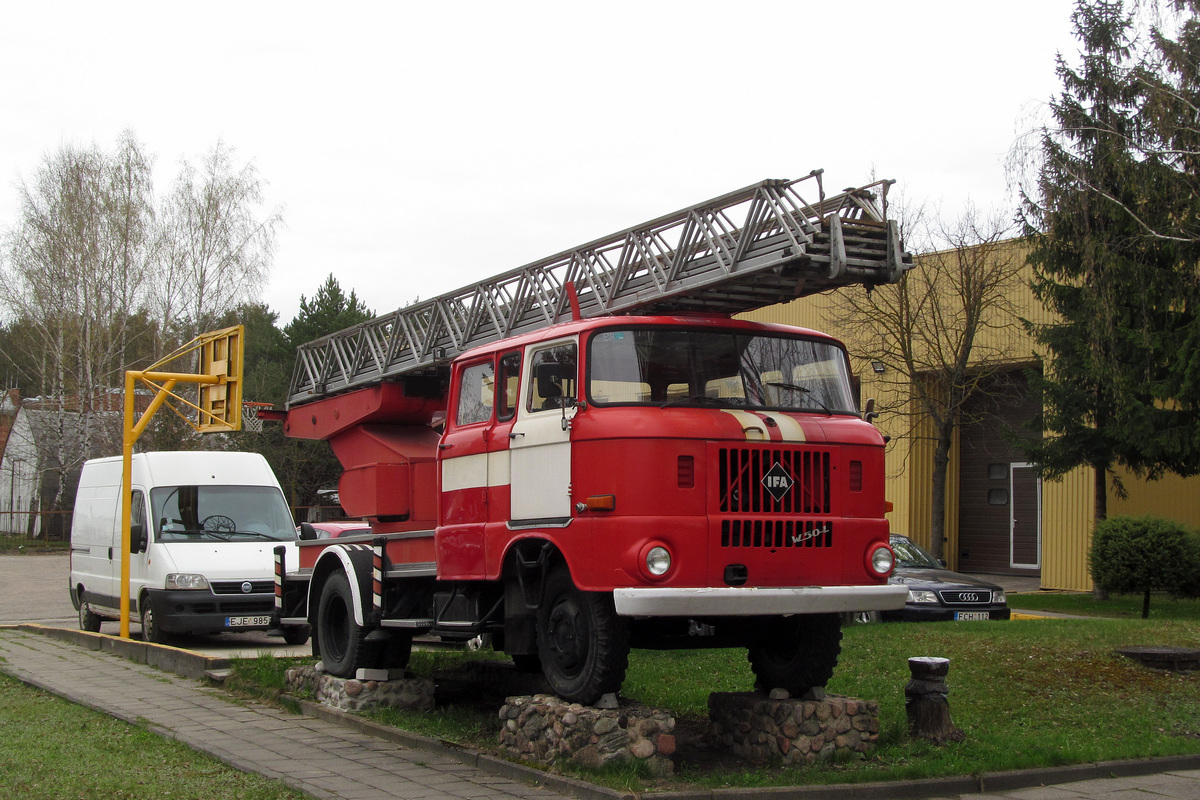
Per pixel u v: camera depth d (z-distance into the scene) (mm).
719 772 6844
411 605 9086
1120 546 16234
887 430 26188
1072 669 9797
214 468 15562
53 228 37312
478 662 10422
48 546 39156
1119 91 19375
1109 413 20078
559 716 6836
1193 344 18531
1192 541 15984
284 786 6473
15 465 47250
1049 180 19703
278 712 9305
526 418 7492
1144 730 8164
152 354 37500
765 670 7883
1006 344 24109
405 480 10180
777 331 7613
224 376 14031
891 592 7062
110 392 37219
